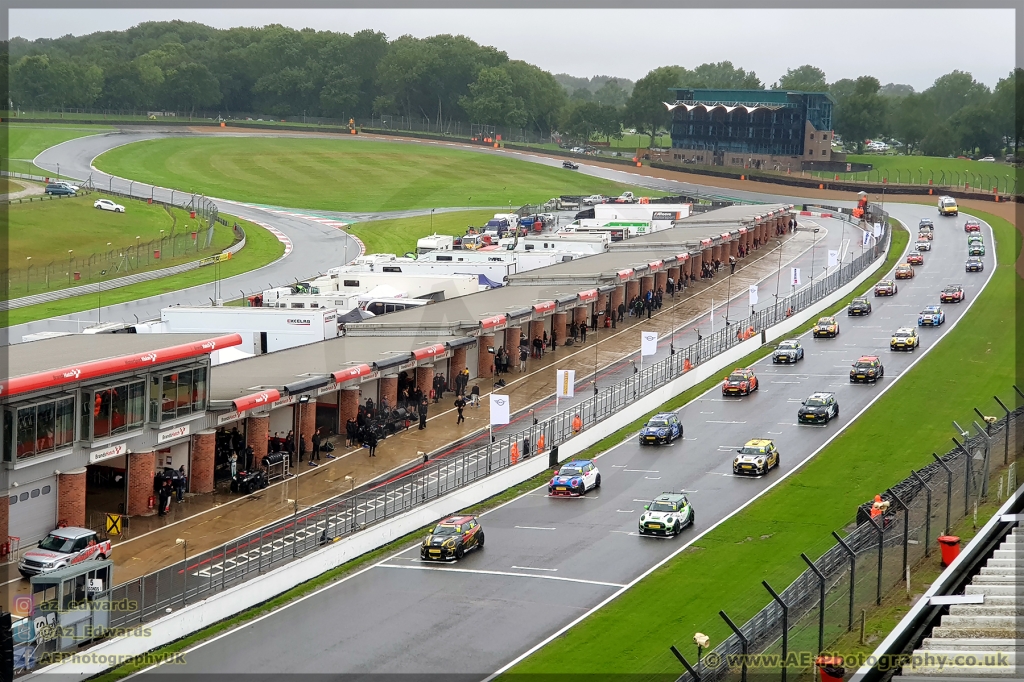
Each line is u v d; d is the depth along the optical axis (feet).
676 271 461.78
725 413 292.61
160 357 206.59
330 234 634.84
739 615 166.81
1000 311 406.82
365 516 206.18
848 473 238.89
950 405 290.76
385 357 278.05
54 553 173.88
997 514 167.73
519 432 268.62
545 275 402.11
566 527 210.59
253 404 228.43
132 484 205.26
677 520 205.26
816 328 383.24
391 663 152.25
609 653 155.02
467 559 194.29
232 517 206.90
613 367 336.49
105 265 497.87
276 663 152.05
